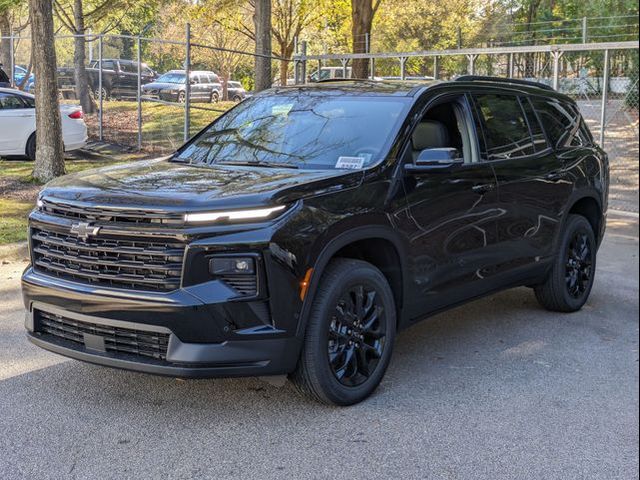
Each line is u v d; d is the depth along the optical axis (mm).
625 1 19953
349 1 27266
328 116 5199
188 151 5477
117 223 3945
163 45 19453
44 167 12000
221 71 23062
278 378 4238
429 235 4867
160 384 4676
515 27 21641
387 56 14656
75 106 14820
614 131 14445
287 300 3945
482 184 5344
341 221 4211
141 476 3523
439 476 3600
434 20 23734
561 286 6426
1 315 6141
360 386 4441
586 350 5609
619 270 8281
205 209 3824
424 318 5062
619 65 16609
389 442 3955
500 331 6086
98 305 3930
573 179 6445
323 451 3830
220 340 3824
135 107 18406
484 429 4152
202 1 25234
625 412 4422
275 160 4945
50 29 11711
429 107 5180
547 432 4137
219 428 4070
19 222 9367
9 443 3826
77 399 4414
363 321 4457
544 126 6414
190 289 3787
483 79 5910
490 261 5496
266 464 3674
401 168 4730
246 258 3838
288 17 28297
